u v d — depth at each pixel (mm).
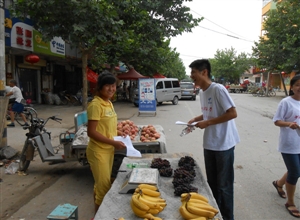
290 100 3504
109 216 2328
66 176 5012
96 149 2980
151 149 4566
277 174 5062
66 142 4797
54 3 8109
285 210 3721
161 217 2305
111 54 15203
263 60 23375
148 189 2592
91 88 20469
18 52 12250
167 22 12086
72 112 13266
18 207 3795
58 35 9438
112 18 8781
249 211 3689
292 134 3439
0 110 5672
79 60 16312
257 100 23422
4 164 5574
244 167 5453
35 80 16141
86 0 8047
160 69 19625
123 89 21719
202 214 2221
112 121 3066
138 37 12305
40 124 5199
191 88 23375
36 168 5438
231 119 2822
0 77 5945
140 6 10922
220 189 3023
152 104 13039
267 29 23328
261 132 9047
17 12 8891
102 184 3027
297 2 21609
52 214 2221
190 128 3133
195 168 3328
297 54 20750
